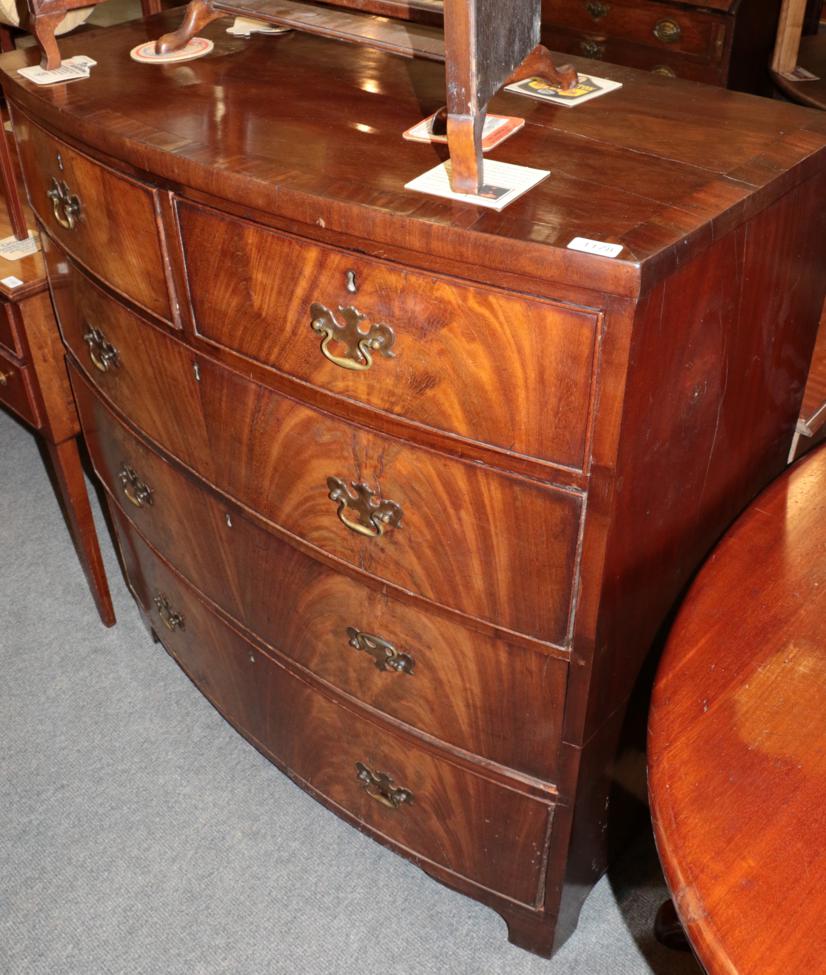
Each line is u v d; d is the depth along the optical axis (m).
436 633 1.14
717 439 1.09
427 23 1.15
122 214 1.15
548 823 1.22
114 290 1.26
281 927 1.46
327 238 0.95
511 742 1.17
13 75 1.24
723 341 0.99
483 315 0.88
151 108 1.14
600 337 0.84
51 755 1.70
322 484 1.14
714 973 0.60
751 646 0.80
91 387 1.50
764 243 0.98
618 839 1.42
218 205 1.03
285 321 1.04
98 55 1.31
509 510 0.99
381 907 1.49
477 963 1.41
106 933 1.45
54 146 1.22
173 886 1.51
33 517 2.19
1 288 1.53
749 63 2.36
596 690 1.09
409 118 1.10
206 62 1.28
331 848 1.57
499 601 1.06
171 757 1.70
